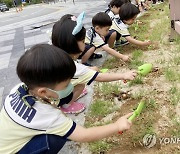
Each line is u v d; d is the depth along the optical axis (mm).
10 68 4133
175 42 3770
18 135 1416
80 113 2428
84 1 26188
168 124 2053
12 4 51281
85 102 2615
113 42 3871
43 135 1421
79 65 2125
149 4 8117
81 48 2203
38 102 1423
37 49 1349
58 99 1479
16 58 4672
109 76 2098
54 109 1450
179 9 3699
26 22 12195
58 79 1354
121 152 1852
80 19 2086
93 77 2100
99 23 3252
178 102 2314
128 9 3721
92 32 3254
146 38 4219
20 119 1396
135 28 4824
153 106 2295
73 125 1474
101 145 1930
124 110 2344
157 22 5273
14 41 6324
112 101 2527
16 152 1457
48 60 1313
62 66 1335
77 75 2078
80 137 1475
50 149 1469
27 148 1453
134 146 1886
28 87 1419
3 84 3537
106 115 2328
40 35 6398
